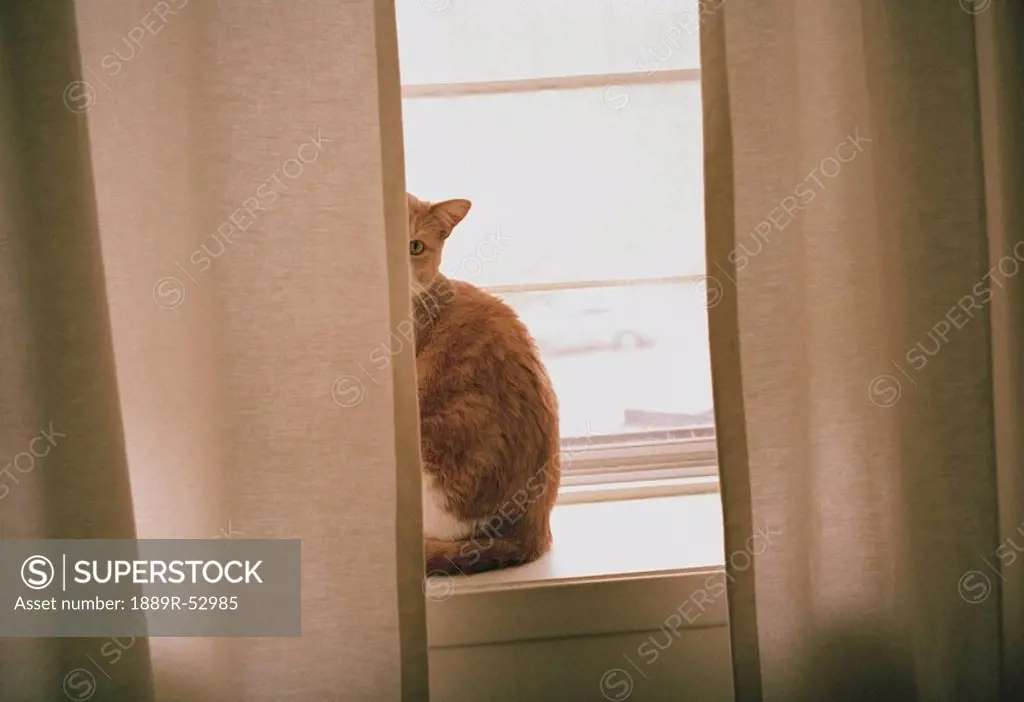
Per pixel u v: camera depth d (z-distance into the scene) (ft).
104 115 3.38
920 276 3.51
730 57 3.43
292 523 3.48
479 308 4.24
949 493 3.54
